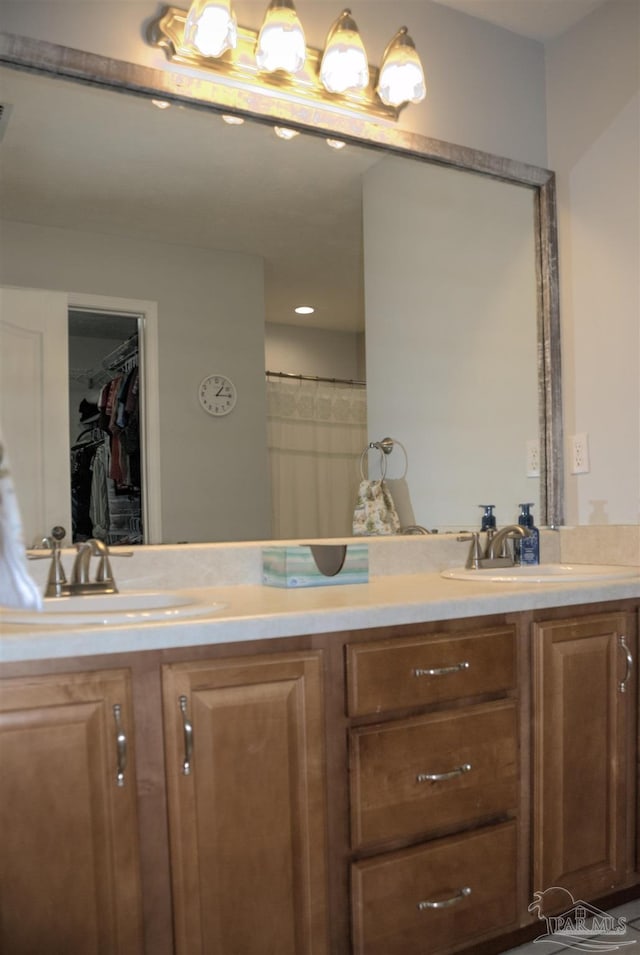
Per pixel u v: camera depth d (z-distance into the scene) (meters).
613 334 2.35
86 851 1.27
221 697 1.38
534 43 2.57
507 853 1.69
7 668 1.22
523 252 2.51
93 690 1.28
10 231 1.80
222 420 2.04
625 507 2.32
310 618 1.45
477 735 1.65
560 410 2.51
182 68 1.95
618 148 2.34
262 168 2.10
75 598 1.69
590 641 1.86
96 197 1.90
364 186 2.24
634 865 1.95
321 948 1.46
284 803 1.43
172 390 1.97
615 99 2.35
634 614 1.96
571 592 1.81
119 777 1.29
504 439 2.46
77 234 1.87
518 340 2.49
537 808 1.75
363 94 2.18
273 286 2.12
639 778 1.96
